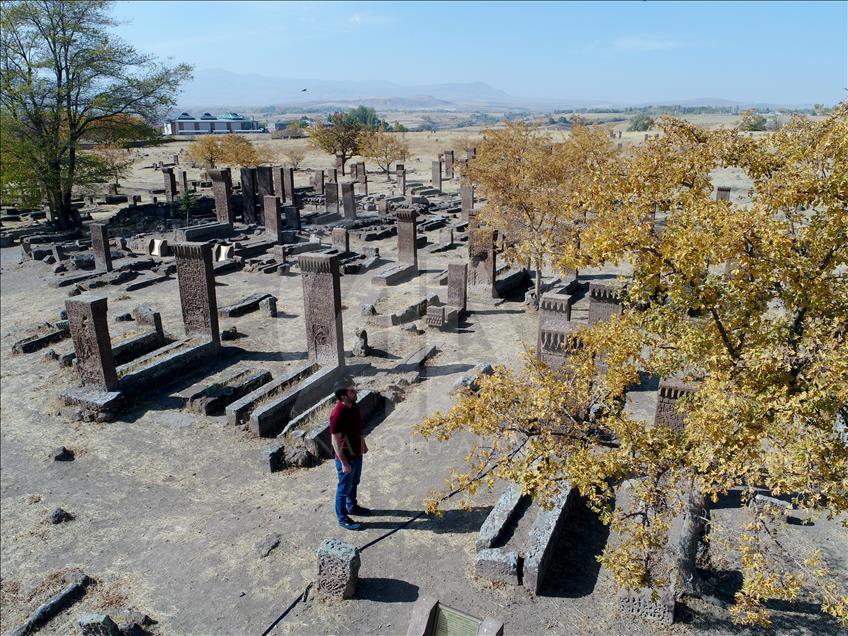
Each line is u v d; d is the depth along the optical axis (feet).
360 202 149.79
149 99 131.23
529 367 26.40
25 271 88.94
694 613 25.00
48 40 117.29
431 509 25.40
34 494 35.29
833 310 21.39
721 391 20.49
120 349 53.01
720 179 150.82
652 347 25.59
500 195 69.00
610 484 33.22
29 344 57.57
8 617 26.21
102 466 38.09
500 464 24.61
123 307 69.72
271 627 24.88
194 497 34.55
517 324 60.23
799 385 20.74
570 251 23.57
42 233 116.57
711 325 23.06
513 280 74.64
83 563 29.43
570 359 26.68
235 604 26.30
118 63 124.88
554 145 89.40
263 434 40.86
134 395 47.01
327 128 228.43
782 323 22.86
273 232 102.94
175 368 50.39
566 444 24.62
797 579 19.93
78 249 99.19
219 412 44.68
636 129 391.45
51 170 117.39
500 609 25.39
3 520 32.99
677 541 26.68
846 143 20.70
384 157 219.41
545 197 64.49
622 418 23.91
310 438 37.63
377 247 101.04
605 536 30.01
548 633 24.08
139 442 40.78
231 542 30.45
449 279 61.62
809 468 18.60
